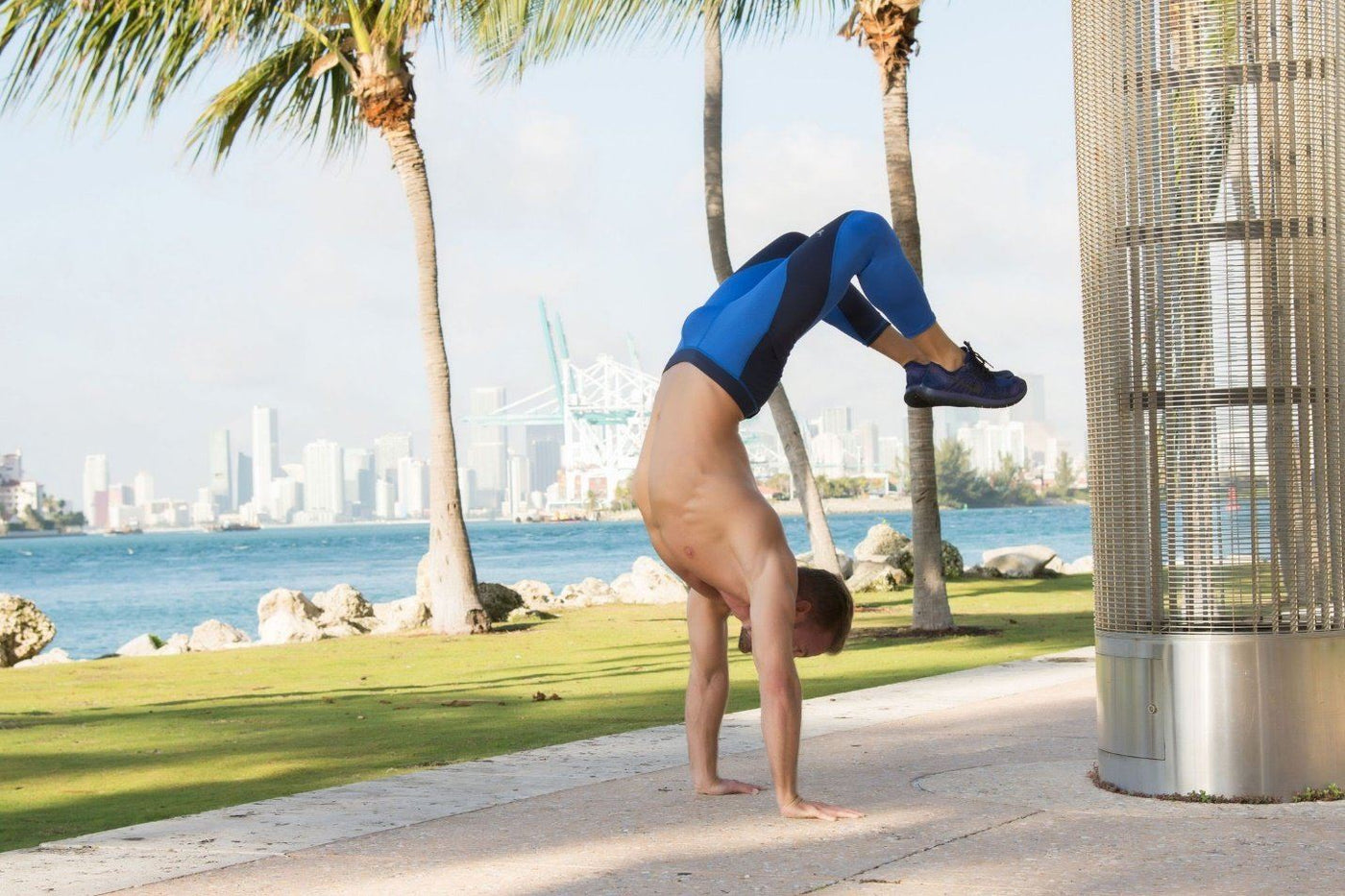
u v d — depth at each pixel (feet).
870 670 33.50
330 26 51.93
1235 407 15.01
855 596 67.10
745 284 14.98
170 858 12.87
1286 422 14.98
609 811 14.73
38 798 18.63
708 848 12.76
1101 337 15.75
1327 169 15.40
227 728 26.61
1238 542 14.89
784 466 489.26
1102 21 15.81
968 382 15.03
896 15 44.04
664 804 15.12
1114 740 15.43
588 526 598.75
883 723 21.21
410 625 58.90
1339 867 11.58
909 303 14.70
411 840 13.47
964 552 187.32
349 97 55.21
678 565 14.93
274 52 52.90
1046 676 27.32
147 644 57.77
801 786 15.99
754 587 14.16
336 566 234.17
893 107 44.50
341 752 22.44
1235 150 15.21
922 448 44.98
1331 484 15.15
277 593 61.82
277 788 18.98
